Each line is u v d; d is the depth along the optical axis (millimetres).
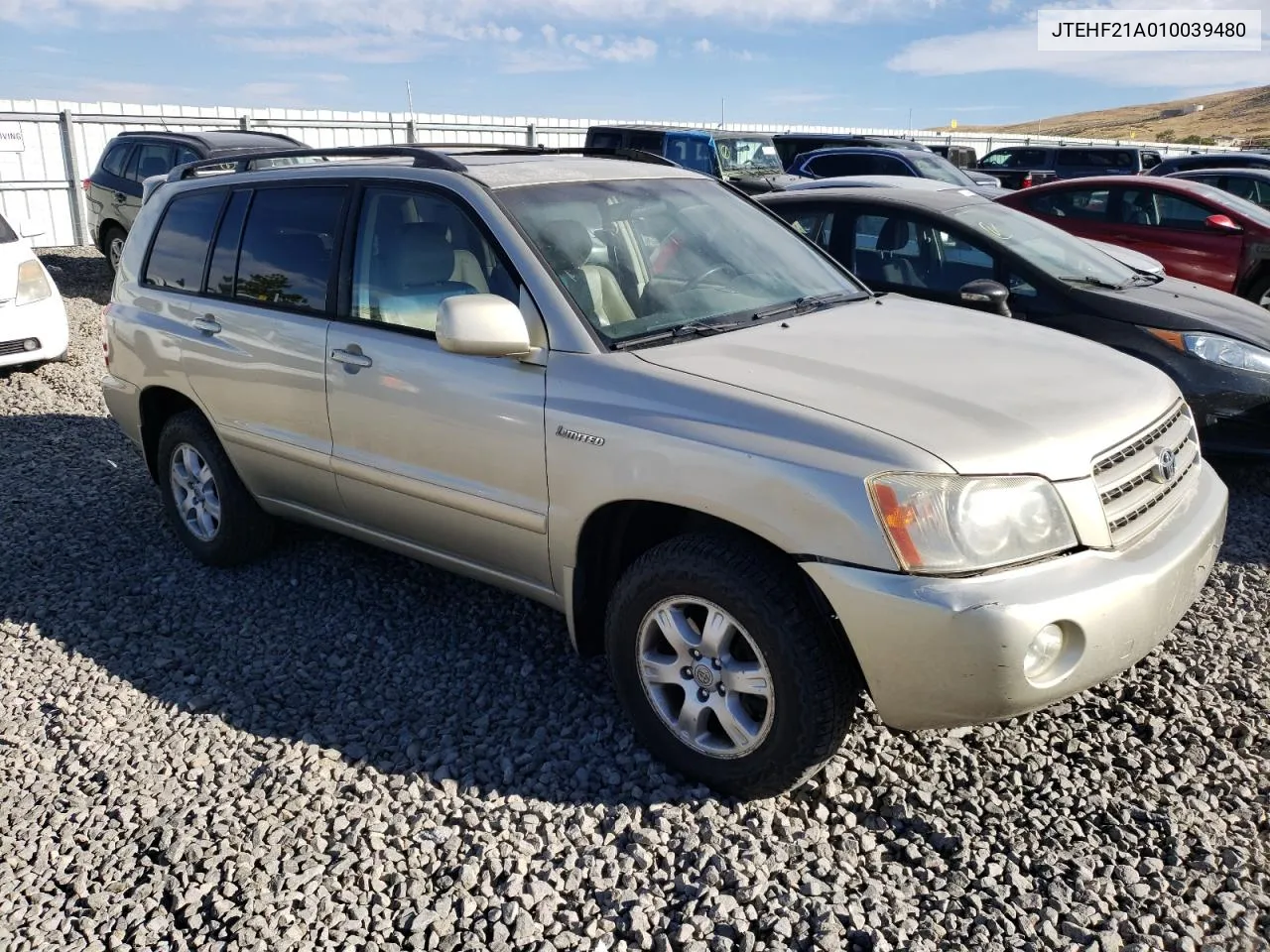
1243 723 3385
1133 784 3096
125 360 4980
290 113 20562
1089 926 2566
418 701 3670
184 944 2580
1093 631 2664
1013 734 3355
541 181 3781
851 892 2711
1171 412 3254
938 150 23172
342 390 3887
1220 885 2684
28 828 3033
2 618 4430
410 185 3812
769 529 2766
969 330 3625
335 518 4250
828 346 3312
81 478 6211
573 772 3221
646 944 2541
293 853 2883
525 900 2680
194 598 4559
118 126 18266
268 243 4328
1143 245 9562
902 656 2631
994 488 2650
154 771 3293
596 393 3154
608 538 3322
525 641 4070
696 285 3713
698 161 15992
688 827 2941
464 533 3648
